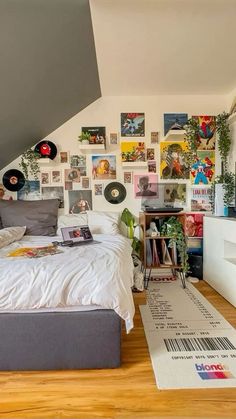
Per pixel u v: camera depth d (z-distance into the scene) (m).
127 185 3.28
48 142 3.21
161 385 1.34
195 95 3.24
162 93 3.18
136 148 3.26
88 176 3.27
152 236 2.94
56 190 3.26
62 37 1.90
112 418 1.17
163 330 1.90
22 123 2.67
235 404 1.23
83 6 1.71
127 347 1.69
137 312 2.20
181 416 1.17
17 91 2.18
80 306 1.48
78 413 1.20
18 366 1.47
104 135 3.24
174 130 3.07
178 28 1.97
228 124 3.14
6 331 1.46
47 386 1.36
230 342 1.73
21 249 1.99
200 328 1.92
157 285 2.88
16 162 3.25
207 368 1.47
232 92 3.12
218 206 2.92
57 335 1.47
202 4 1.73
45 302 1.43
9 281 1.45
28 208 3.02
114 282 1.48
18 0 1.48
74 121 3.24
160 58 2.38
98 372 1.46
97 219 3.03
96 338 1.47
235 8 1.77
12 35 1.65
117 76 2.72
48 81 2.31
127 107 3.25
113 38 2.08
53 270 1.50
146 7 1.75
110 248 2.04
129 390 1.32
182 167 3.27
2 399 1.28
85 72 2.50
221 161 3.23
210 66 2.54
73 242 2.25
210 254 2.88
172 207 3.17
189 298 2.51
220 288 2.59
